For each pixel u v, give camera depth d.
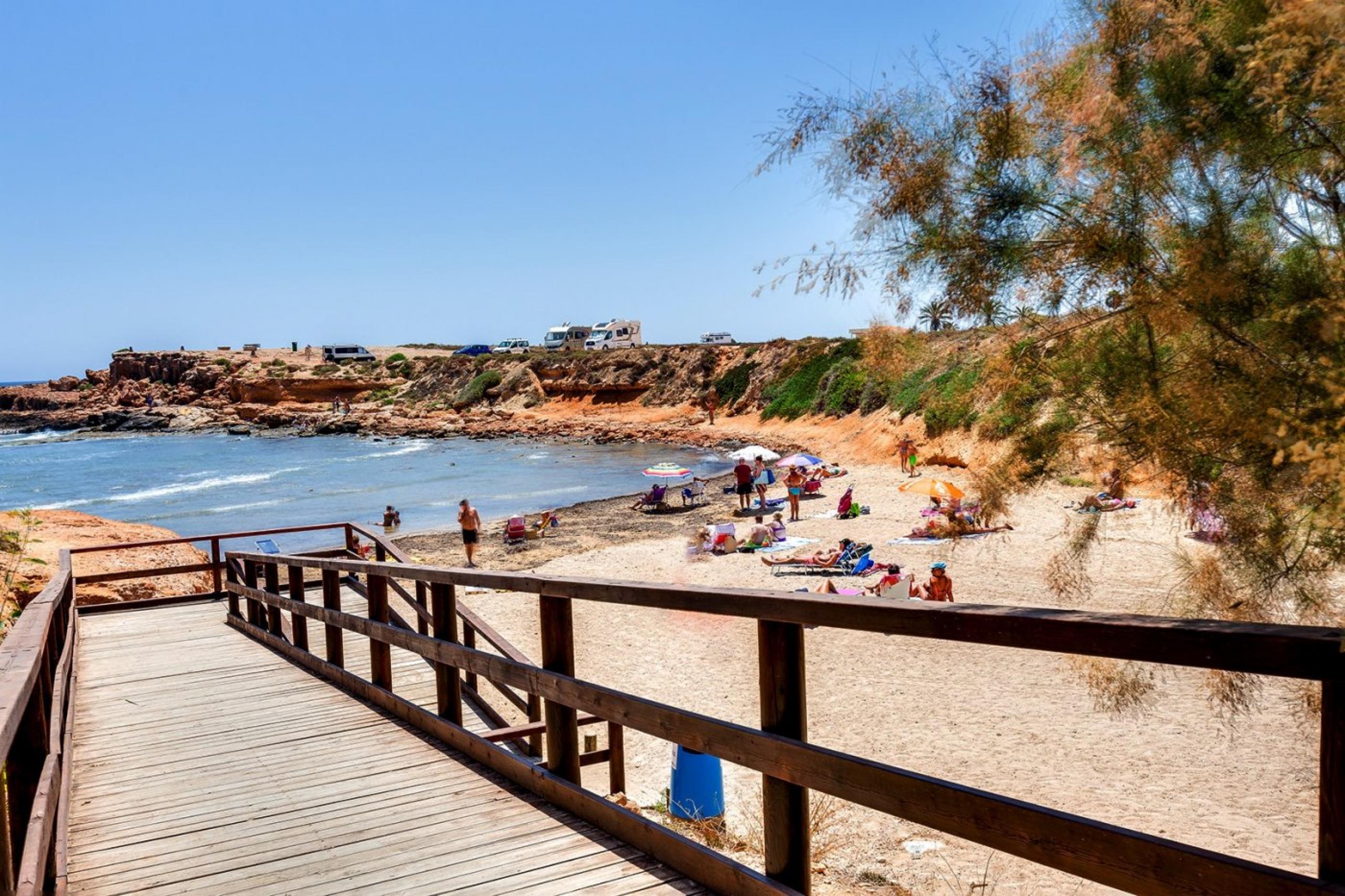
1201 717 9.88
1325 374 2.15
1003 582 15.83
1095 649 2.21
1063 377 2.89
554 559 22.88
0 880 2.42
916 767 9.28
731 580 18.80
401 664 9.16
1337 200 2.41
